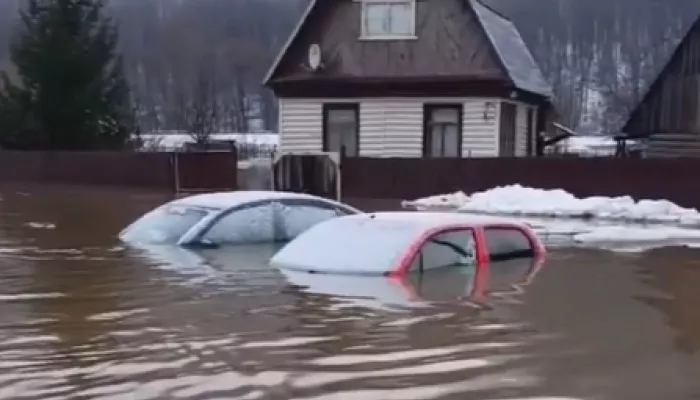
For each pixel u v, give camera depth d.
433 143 26.47
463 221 10.06
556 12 95.00
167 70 89.00
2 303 7.78
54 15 33.50
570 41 92.25
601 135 73.56
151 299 7.95
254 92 92.19
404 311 7.44
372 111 26.70
